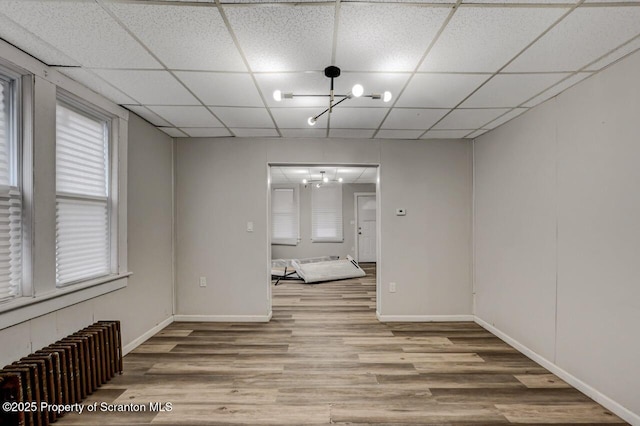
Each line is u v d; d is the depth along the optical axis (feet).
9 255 6.49
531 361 9.51
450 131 12.24
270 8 5.14
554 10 5.18
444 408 7.13
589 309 7.59
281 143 13.33
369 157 13.39
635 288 6.48
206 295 13.30
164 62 6.96
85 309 8.25
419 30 5.74
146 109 9.89
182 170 13.26
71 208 8.08
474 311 13.30
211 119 10.89
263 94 8.73
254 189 13.32
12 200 6.57
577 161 7.96
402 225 13.38
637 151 6.47
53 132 7.25
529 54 6.57
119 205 9.49
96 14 5.27
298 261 25.17
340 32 5.81
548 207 8.97
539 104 9.33
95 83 7.98
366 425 6.55
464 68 7.18
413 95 8.71
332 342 10.98
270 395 7.64
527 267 9.88
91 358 7.63
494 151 11.79
